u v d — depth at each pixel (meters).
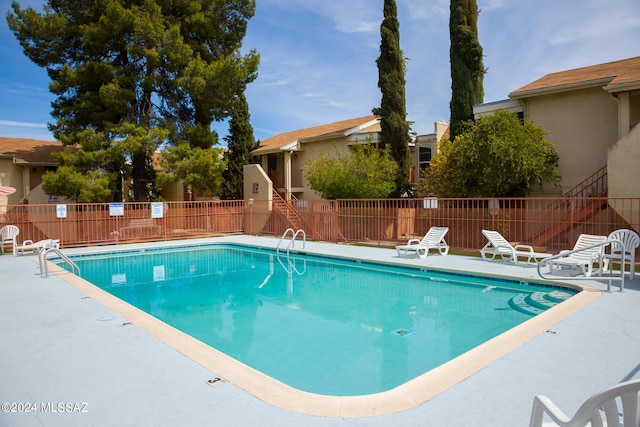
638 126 11.62
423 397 3.64
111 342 5.29
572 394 3.69
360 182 18.86
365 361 5.48
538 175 15.23
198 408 3.52
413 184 21.55
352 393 4.54
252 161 27.84
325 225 17.75
